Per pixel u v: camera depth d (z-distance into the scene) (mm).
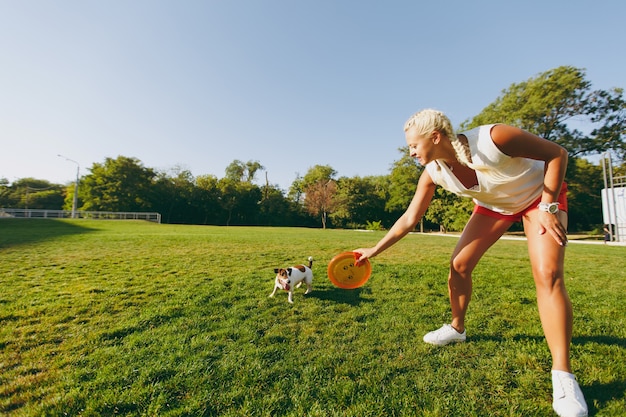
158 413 1938
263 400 2047
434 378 2316
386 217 55094
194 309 3910
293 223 60781
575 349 2771
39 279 5559
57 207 63094
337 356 2660
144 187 53438
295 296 4602
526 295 4582
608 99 27422
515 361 2551
